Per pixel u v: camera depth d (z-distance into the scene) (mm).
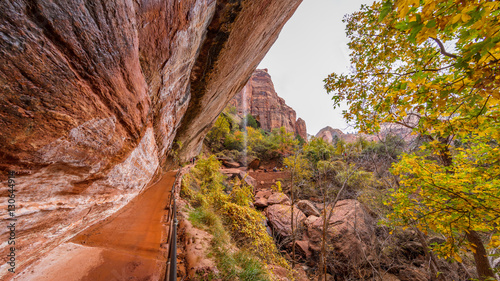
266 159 37781
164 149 9344
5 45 1123
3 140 1279
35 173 1705
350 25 4973
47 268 2379
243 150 35719
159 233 4520
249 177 24219
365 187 10828
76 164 2244
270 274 4645
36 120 1476
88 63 1879
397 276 10398
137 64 3162
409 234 10062
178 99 7645
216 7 6195
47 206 2027
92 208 3266
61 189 2223
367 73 4328
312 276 10867
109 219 4609
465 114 2141
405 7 1373
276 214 15227
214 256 3938
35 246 2186
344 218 12445
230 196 9773
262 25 8398
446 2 1288
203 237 4719
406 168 3633
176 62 5293
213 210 7723
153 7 3076
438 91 1827
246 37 8156
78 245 3146
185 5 4164
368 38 4637
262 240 7219
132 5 2432
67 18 1474
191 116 12461
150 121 5098
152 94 4680
